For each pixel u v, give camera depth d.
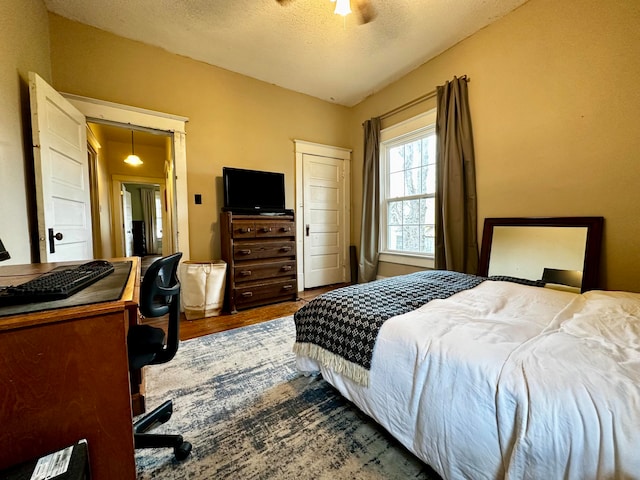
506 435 0.76
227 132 3.31
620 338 0.96
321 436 1.24
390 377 1.11
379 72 3.36
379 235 3.89
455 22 2.52
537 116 2.30
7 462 0.65
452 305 1.38
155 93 2.86
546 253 2.23
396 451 1.16
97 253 4.08
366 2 2.25
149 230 9.01
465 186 2.81
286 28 2.56
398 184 3.70
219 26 2.54
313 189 4.04
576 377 0.75
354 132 4.32
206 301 2.82
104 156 5.08
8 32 1.70
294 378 1.72
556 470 0.67
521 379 0.78
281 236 3.33
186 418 1.36
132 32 2.63
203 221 3.19
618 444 0.62
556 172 2.21
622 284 1.93
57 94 2.04
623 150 1.90
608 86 1.94
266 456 1.13
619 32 1.88
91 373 0.72
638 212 1.86
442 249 3.00
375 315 1.29
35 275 1.09
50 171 1.93
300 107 3.88
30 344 0.66
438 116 2.96
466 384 0.87
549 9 2.19
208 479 1.03
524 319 1.20
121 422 0.76
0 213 1.55
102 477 0.75
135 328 1.32
